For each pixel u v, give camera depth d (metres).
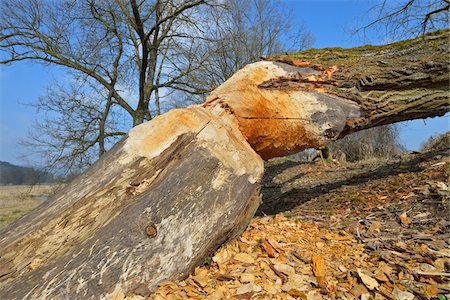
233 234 2.39
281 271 2.13
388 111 3.52
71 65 8.48
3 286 1.73
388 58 3.46
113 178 2.11
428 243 2.56
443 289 1.93
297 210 4.42
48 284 1.71
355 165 7.64
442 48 3.41
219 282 2.01
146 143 2.23
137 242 1.92
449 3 6.89
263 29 14.19
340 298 1.89
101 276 1.79
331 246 2.64
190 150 2.23
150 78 9.16
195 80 9.27
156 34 8.62
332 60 3.47
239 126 2.70
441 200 3.40
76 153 8.84
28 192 8.97
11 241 1.90
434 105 3.66
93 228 1.99
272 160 11.16
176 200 2.06
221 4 8.04
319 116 2.96
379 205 3.81
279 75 2.96
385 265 2.21
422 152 6.93
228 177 2.26
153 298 1.85
